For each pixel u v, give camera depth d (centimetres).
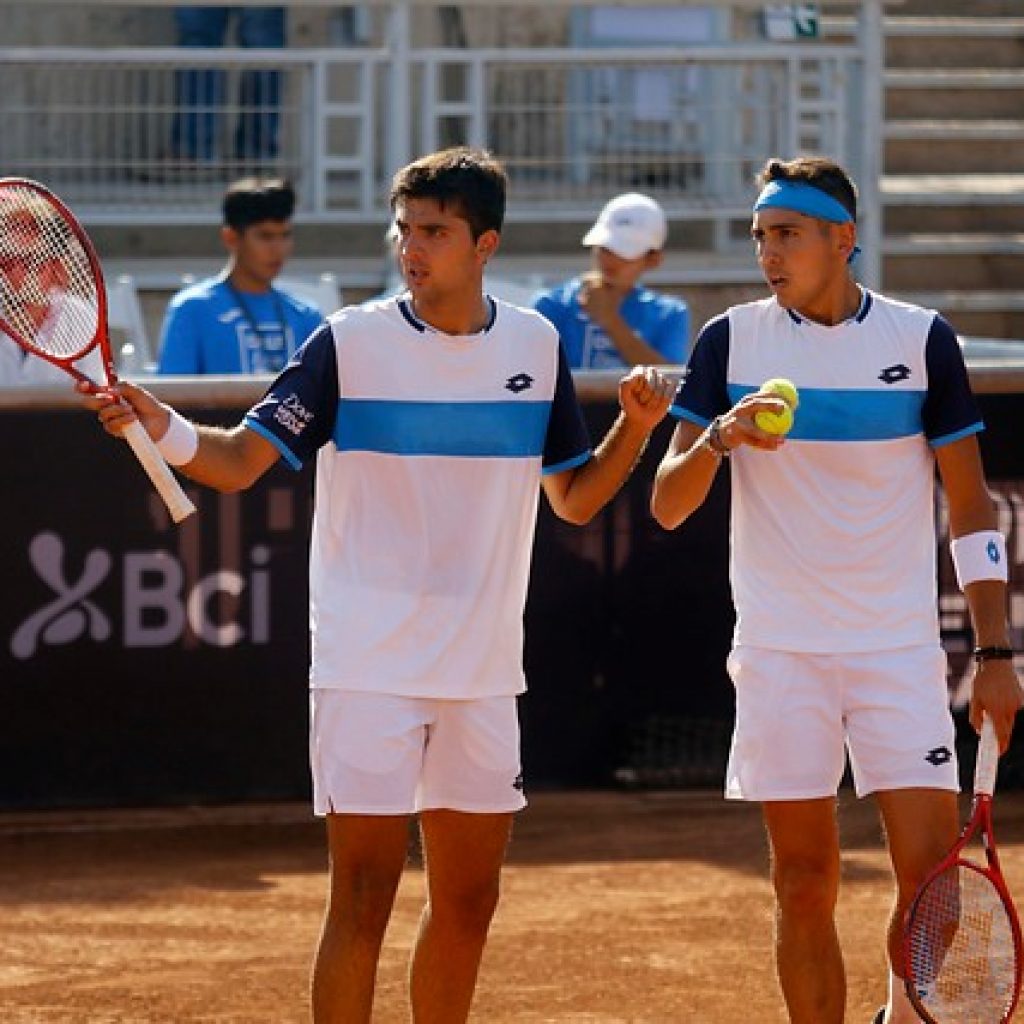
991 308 4828
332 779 1617
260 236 2933
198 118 4244
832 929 1720
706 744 2878
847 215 1680
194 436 1568
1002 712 1680
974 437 1703
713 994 2077
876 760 1683
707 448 1620
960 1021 1583
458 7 4822
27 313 1570
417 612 1614
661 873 2525
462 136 4391
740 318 1712
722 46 4384
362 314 1622
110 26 4791
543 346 1647
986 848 1609
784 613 1688
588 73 4347
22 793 2705
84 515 2675
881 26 4344
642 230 3153
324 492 1645
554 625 2830
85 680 2698
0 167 4175
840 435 1677
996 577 1702
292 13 4788
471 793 1648
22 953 2205
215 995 2070
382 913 1631
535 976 2127
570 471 1692
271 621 2741
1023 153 5294
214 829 2708
